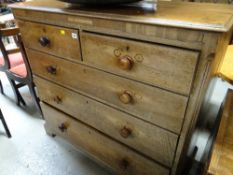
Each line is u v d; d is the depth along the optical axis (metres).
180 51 0.55
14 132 1.51
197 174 1.12
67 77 0.96
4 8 2.31
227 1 0.99
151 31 0.58
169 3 0.80
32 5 0.89
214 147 0.58
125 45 0.65
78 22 0.73
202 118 0.93
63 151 1.36
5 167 1.25
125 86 0.75
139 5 0.76
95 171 1.22
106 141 1.03
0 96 1.95
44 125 1.45
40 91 1.23
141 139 0.85
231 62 0.88
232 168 0.51
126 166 1.01
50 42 0.89
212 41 0.50
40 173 1.21
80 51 0.80
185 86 0.59
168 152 0.79
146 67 0.64
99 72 0.80
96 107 0.94
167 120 0.70
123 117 0.85
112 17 0.63
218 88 1.29
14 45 1.92
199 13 0.63
